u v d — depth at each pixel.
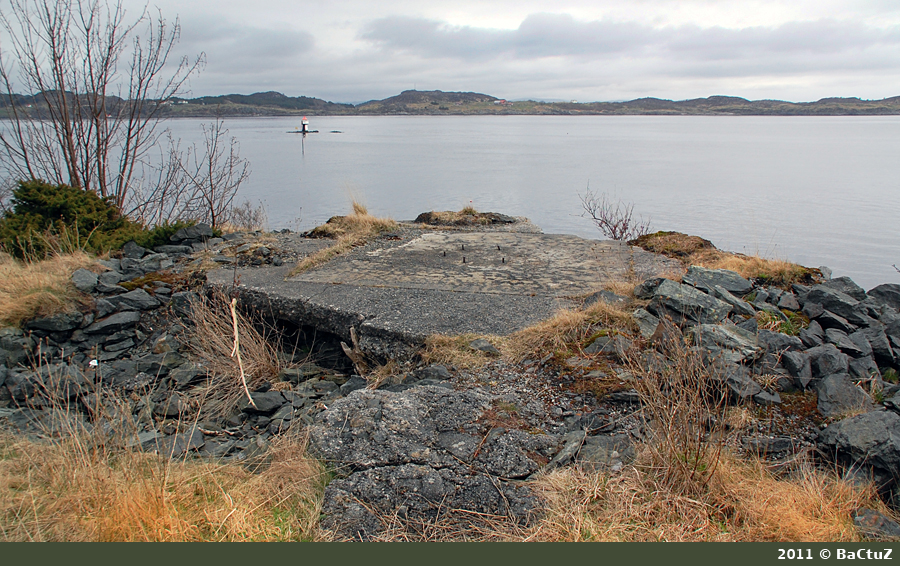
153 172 14.30
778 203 51.34
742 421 3.34
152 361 5.17
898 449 2.92
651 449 3.05
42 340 5.39
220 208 11.72
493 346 4.43
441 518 2.78
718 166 95.56
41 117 10.29
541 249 7.46
